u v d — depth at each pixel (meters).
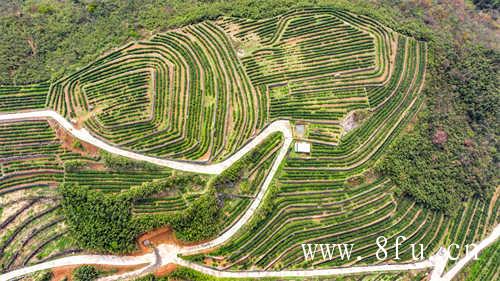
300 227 65.38
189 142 66.44
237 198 65.69
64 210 63.09
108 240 60.41
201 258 62.03
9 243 62.47
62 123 67.75
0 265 61.09
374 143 70.44
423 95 75.00
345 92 72.62
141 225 60.47
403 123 72.69
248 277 62.25
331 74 73.88
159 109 68.25
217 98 70.00
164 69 72.19
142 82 70.69
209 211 62.28
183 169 64.75
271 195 65.00
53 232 63.56
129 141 65.62
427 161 72.06
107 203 60.84
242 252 62.75
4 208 63.91
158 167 64.19
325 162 68.19
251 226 63.50
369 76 74.12
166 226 61.59
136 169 64.50
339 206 66.88
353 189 67.75
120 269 61.88
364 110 71.62
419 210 69.31
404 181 68.69
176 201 62.75
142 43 76.00
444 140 72.75
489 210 73.75
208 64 73.25
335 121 70.12
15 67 74.94
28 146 66.25
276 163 67.56
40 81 72.19
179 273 61.16
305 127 69.94
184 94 69.94
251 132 68.12
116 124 66.75
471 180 72.38
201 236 61.81
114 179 64.00
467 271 67.88
